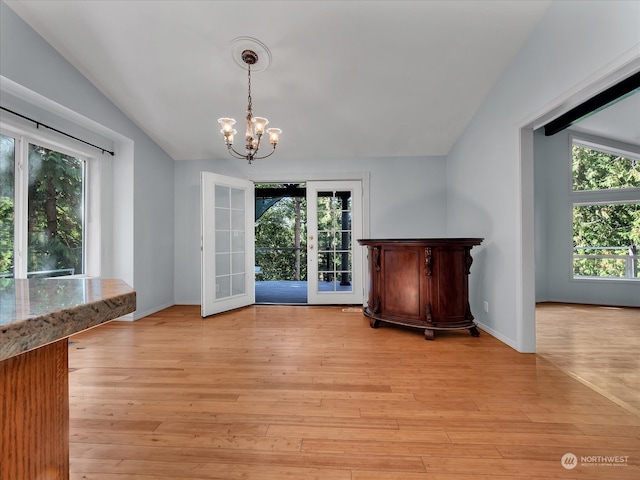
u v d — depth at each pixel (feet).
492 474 4.12
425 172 14.57
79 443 4.75
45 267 9.80
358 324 11.50
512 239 8.98
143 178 12.69
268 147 13.91
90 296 1.95
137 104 11.16
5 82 7.73
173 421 5.33
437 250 9.82
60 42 8.66
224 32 8.34
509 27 8.00
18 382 1.81
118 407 5.77
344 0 7.47
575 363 7.91
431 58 9.07
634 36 5.32
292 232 30.35
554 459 4.41
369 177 14.75
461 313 9.93
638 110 13.26
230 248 14.07
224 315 12.91
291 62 9.26
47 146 9.72
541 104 7.68
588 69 6.26
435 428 5.13
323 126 12.44
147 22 8.12
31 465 1.89
